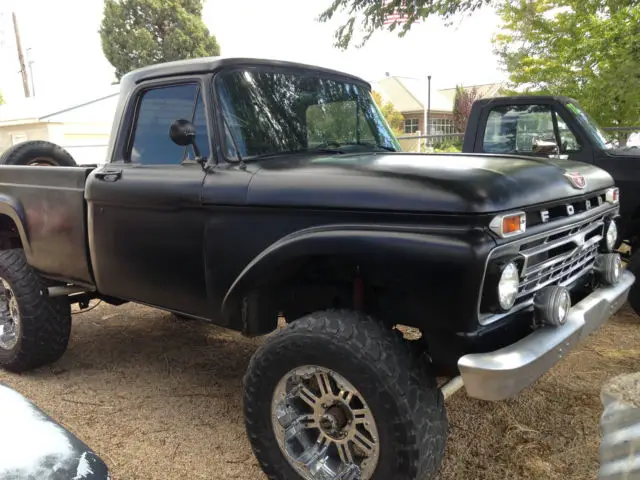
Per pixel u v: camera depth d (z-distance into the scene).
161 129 3.33
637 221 5.30
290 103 3.36
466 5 7.05
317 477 2.48
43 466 1.60
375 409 2.30
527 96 5.82
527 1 10.49
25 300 3.96
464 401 3.61
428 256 2.22
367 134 3.83
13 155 4.88
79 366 4.37
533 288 2.61
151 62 31.62
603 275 3.18
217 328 5.24
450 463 2.94
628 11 7.36
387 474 2.32
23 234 3.99
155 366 4.35
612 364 4.10
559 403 3.53
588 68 8.98
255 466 2.99
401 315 2.56
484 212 2.20
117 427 3.40
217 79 3.07
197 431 3.35
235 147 2.98
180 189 2.98
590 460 2.91
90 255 3.62
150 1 31.41
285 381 2.55
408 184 2.34
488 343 2.35
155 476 2.90
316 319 2.52
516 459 2.96
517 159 2.97
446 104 36.34
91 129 20.81
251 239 2.75
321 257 2.54
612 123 8.89
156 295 3.28
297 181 2.61
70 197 3.64
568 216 2.81
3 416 1.76
